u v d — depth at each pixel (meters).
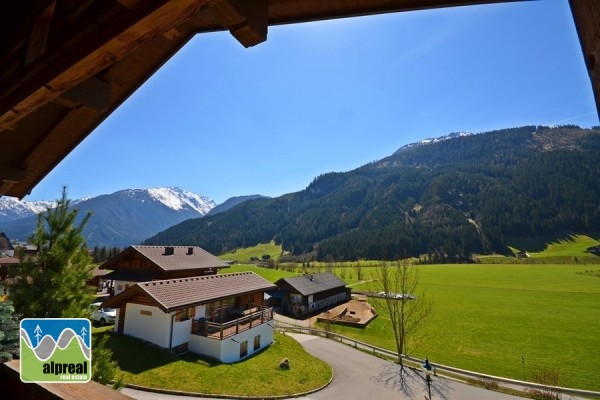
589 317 40.94
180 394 12.66
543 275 81.19
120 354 15.14
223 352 16.78
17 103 1.62
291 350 21.58
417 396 16.81
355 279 76.69
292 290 44.59
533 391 18.06
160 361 14.99
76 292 6.75
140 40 1.25
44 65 1.52
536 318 40.12
